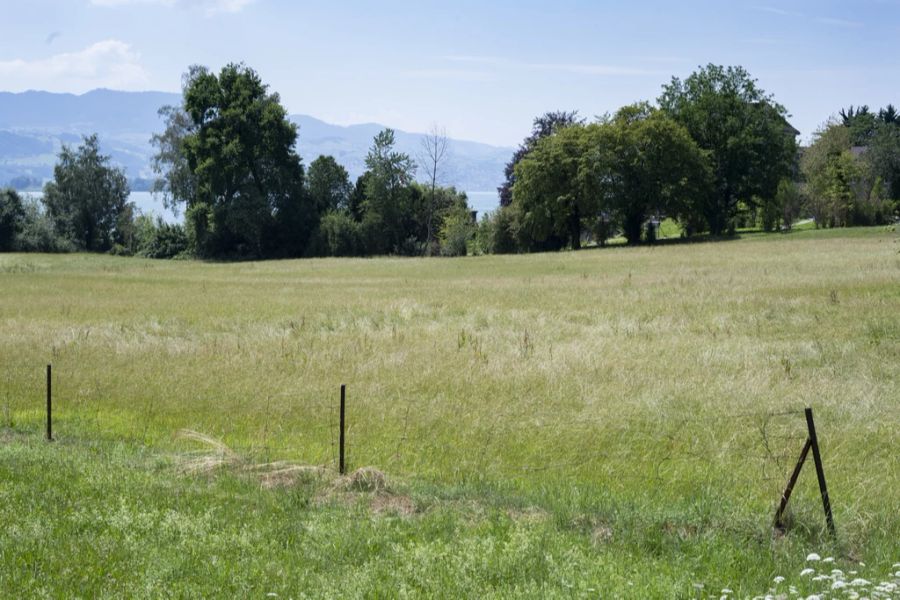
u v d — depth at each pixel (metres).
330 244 103.31
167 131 110.06
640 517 9.52
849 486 10.91
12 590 7.53
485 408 15.64
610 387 17.02
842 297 31.17
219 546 8.68
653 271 51.94
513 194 98.06
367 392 17.23
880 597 6.79
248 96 100.88
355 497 10.61
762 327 25.20
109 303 39.75
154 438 14.18
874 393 15.89
